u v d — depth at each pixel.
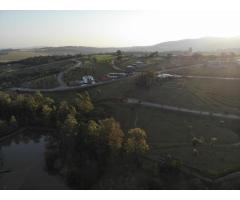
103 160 137.75
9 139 181.75
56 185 129.62
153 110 192.00
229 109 189.00
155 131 164.62
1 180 134.38
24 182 132.50
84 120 179.38
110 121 150.25
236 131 162.88
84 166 135.38
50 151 159.88
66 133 159.25
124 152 140.25
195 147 146.12
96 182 127.44
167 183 121.31
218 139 153.00
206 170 126.06
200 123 172.00
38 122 194.75
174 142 152.12
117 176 128.62
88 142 146.12
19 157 158.12
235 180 119.31
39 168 145.12
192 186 117.62
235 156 136.38
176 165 125.94
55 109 197.75
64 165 142.00
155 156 140.25
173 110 190.75
